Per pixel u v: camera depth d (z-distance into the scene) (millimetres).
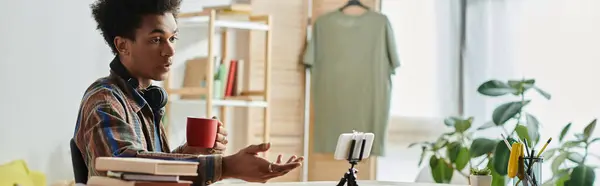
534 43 5504
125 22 1858
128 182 1626
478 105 5730
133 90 1864
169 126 5066
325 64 5594
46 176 4598
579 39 5316
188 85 5016
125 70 1888
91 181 1708
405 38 5871
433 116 5840
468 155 5258
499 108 5117
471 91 5750
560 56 5398
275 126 5488
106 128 1739
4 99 4441
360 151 2387
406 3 5867
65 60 4645
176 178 1655
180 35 5051
